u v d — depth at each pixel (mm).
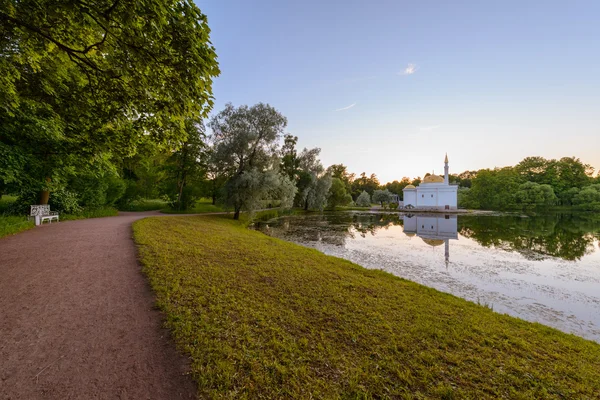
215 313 3727
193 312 3723
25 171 10414
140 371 2572
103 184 16688
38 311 3660
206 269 5695
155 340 3102
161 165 27953
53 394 2230
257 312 3877
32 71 6844
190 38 3959
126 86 5121
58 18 4195
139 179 27594
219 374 2529
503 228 24078
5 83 5828
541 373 2957
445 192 52219
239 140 20406
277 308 4121
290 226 23438
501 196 58875
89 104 6434
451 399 2436
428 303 5062
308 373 2650
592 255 12648
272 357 2855
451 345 3443
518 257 12086
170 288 4508
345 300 4715
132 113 5902
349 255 11992
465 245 15172
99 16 3707
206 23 4141
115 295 4262
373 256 11859
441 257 11930
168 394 2305
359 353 3088
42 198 12586
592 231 21703
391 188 89000
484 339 3678
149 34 3955
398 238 17719
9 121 8875
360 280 6227
